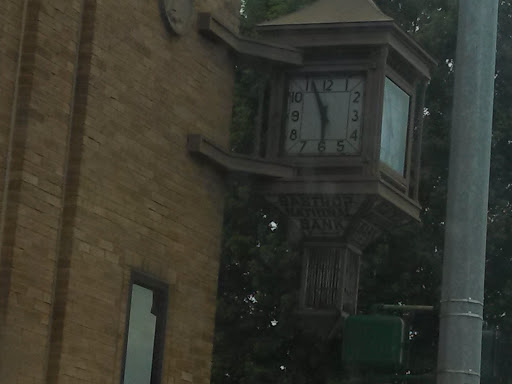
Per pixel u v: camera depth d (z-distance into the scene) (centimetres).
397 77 1628
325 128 1588
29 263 1255
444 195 2347
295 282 2381
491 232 2352
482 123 1060
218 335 2469
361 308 2366
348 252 1603
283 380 2352
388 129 1605
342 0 1625
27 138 1259
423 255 2345
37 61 1278
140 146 1417
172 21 1473
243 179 1590
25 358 1245
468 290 1027
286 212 1598
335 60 1600
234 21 1623
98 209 1341
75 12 1339
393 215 1611
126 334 1379
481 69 1067
